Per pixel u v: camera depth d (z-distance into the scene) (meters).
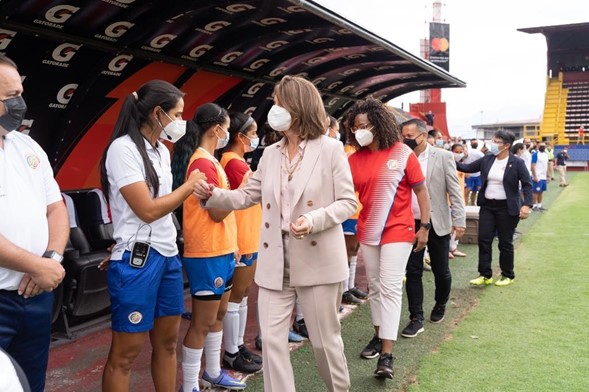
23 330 2.21
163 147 2.86
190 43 5.20
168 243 2.71
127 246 2.58
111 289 2.61
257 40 5.61
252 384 3.68
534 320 5.06
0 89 2.06
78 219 5.03
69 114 4.74
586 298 5.74
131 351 2.64
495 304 5.63
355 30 5.00
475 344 4.46
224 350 4.28
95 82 4.88
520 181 6.36
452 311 5.43
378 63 7.50
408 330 4.68
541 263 7.51
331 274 2.68
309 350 4.32
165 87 2.63
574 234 9.77
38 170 2.32
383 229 3.93
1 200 2.11
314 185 2.66
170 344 2.87
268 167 2.80
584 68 37.75
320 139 2.73
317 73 7.54
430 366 4.01
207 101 6.46
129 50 4.71
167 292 2.76
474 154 12.69
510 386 3.64
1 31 3.85
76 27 4.19
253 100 7.18
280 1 4.31
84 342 4.41
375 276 4.07
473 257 8.16
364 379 3.80
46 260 2.16
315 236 2.66
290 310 2.79
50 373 3.85
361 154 4.07
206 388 3.55
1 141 2.20
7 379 1.40
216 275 3.19
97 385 3.70
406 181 3.98
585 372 3.86
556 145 32.56
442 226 4.87
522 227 10.91
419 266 4.76
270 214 2.74
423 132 4.90
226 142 3.41
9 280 2.13
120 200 2.61
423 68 7.45
